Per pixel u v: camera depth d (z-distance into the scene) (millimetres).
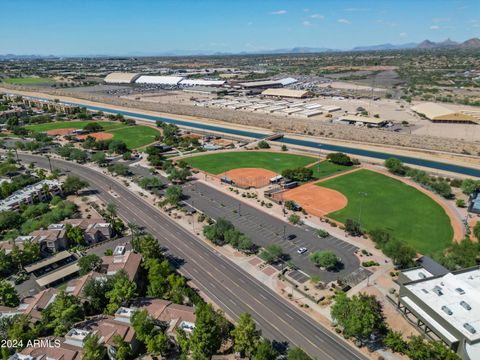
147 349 98062
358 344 101000
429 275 120562
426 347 91688
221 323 102000
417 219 173875
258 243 155000
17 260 136125
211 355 97188
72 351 93438
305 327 108562
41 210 180750
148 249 136250
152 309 109188
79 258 143750
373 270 134000
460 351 92438
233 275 134000
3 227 167125
